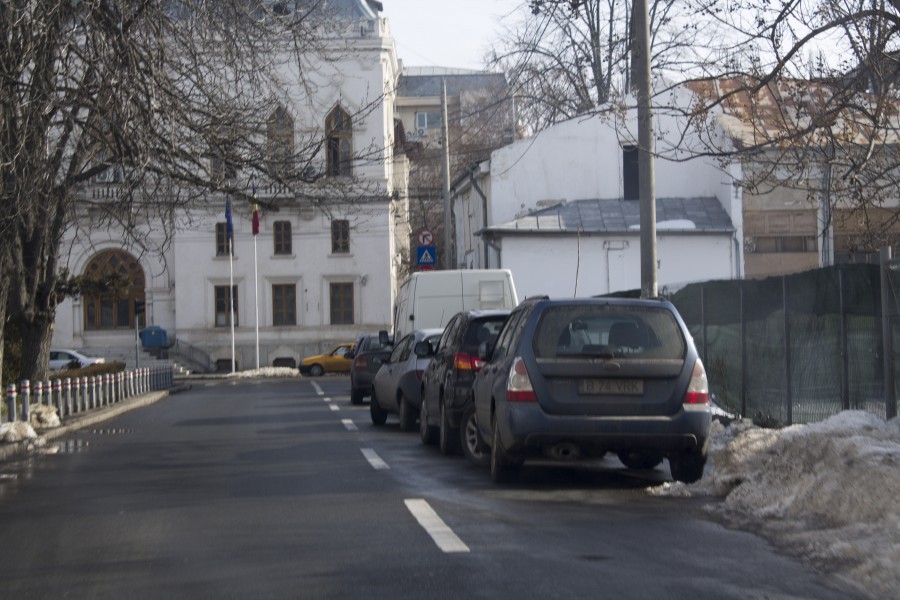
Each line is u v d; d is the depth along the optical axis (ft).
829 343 41.39
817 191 41.63
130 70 43.52
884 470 25.76
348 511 29.73
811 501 27.30
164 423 68.33
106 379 87.45
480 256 139.03
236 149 51.13
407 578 21.45
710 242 118.21
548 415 32.30
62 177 62.34
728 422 50.55
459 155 215.72
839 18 35.94
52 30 44.37
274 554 24.14
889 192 40.50
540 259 120.98
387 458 43.50
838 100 38.40
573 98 112.57
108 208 54.75
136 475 40.04
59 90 45.42
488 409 35.94
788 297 45.32
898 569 20.54
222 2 49.80
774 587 20.36
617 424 32.19
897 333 35.76
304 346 175.52
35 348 75.05
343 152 64.90
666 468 39.24
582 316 33.22
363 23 156.15
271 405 84.89
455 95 296.71
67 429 63.77
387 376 60.13
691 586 20.49
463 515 28.78
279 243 175.73
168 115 45.70
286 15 54.34
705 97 43.24
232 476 38.55
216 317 175.32
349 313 176.14
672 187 127.65
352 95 155.22
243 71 51.16
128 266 175.83
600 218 123.24
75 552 25.05
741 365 51.67
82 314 175.22
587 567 22.24
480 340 43.75
